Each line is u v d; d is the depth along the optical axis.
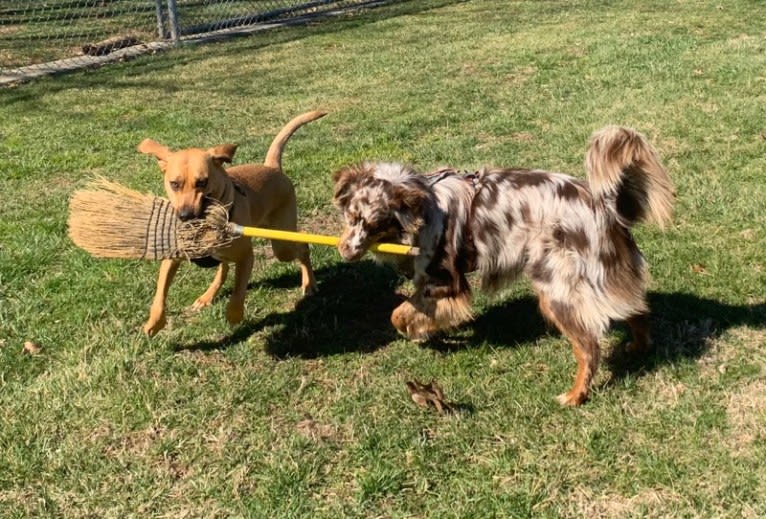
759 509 2.51
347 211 2.93
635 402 2.88
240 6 9.84
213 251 2.99
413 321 3.12
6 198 4.30
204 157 3.01
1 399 2.94
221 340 3.24
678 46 6.69
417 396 2.88
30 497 2.63
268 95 5.98
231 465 2.72
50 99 6.01
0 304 3.41
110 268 3.65
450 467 2.69
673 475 2.61
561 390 2.95
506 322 3.30
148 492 2.63
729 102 5.11
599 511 2.55
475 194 2.98
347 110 5.50
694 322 3.21
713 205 3.90
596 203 2.88
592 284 2.86
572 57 6.63
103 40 8.03
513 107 5.38
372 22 8.80
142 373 3.06
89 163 4.68
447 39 7.66
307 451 2.75
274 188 3.40
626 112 5.07
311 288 3.52
